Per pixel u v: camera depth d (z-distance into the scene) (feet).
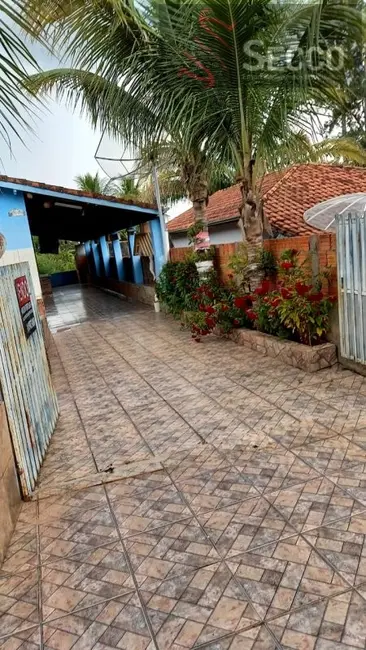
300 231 30.78
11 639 6.70
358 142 38.29
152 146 23.12
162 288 37.37
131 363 23.31
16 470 10.47
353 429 12.34
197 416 14.84
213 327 25.85
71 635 6.64
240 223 23.24
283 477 10.27
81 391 19.44
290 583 7.08
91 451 13.20
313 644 5.97
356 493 9.29
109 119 22.88
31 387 12.70
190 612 6.77
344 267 16.78
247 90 19.11
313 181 39.86
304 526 8.41
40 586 7.77
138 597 7.21
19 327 12.30
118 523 9.33
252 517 8.90
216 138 20.81
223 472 10.84
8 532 9.14
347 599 6.63
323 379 16.88
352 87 18.33
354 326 16.66
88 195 33.99
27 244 29.81
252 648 6.02
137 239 44.52
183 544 8.38
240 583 7.22
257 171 21.40
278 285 20.99
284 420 13.55
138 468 11.61
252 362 20.44
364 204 22.09
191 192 29.25
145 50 18.19
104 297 60.49
